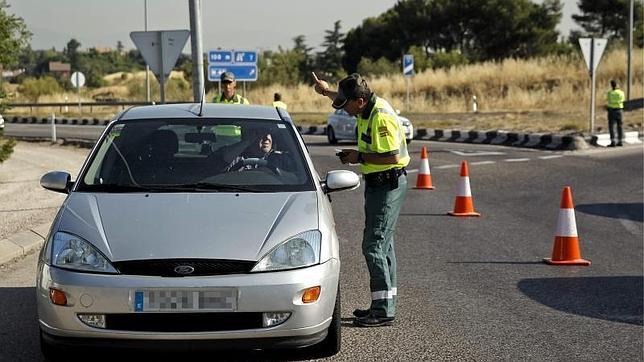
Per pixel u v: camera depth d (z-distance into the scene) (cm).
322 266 980
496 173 3350
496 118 6625
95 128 6950
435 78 9631
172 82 11631
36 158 3953
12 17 2753
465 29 14562
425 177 2914
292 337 959
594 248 1884
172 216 1005
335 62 15425
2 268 1599
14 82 13825
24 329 1191
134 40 2652
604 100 7706
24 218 2089
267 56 13400
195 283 930
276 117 1264
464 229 2100
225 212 1020
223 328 942
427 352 1097
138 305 929
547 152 4259
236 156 1166
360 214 2336
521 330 1207
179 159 1157
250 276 943
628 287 1491
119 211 1022
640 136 4941
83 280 934
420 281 1525
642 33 12862
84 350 1041
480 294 1427
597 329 1216
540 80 9144
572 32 15238
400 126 1210
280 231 988
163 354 1077
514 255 1775
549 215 2341
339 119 5088
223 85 2348
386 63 12344
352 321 1248
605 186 2973
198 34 2638
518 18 14050
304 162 1172
